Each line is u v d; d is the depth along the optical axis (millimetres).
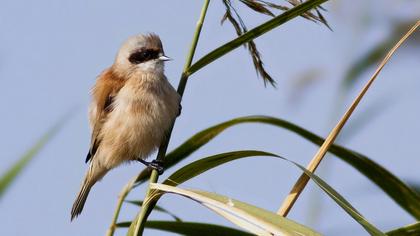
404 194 7242
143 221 5793
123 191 7500
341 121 6000
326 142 6035
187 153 7809
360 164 7418
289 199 5988
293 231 4637
